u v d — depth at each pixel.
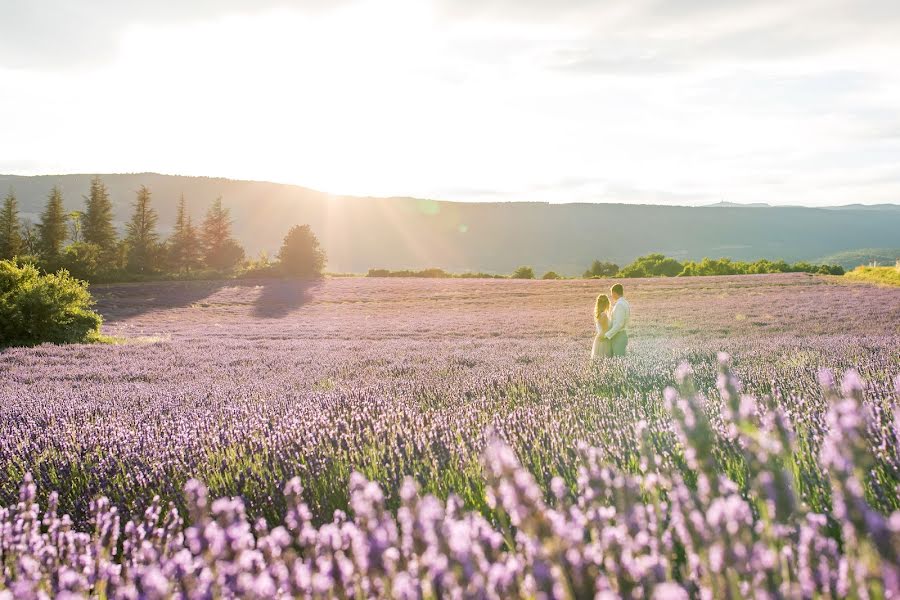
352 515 3.14
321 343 23.23
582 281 63.41
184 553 1.56
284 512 3.28
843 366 7.61
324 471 3.75
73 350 19.30
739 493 2.49
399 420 4.76
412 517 1.17
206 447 4.65
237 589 1.41
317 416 5.25
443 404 6.35
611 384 7.08
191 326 37.62
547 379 7.62
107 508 2.66
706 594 1.34
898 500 2.31
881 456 2.46
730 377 1.65
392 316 42.09
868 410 2.51
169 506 3.50
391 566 1.25
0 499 4.03
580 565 1.08
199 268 93.44
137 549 2.20
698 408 1.63
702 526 1.36
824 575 1.32
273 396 7.86
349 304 50.66
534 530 1.08
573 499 2.69
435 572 1.09
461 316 39.97
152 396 8.72
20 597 1.61
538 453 3.72
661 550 1.59
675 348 13.73
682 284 52.78
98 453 4.70
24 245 84.38
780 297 39.16
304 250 75.25
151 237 87.12
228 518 1.51
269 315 44.91
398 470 3.60
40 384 11.62
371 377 10.45
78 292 25.62
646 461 2.27
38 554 2.09
